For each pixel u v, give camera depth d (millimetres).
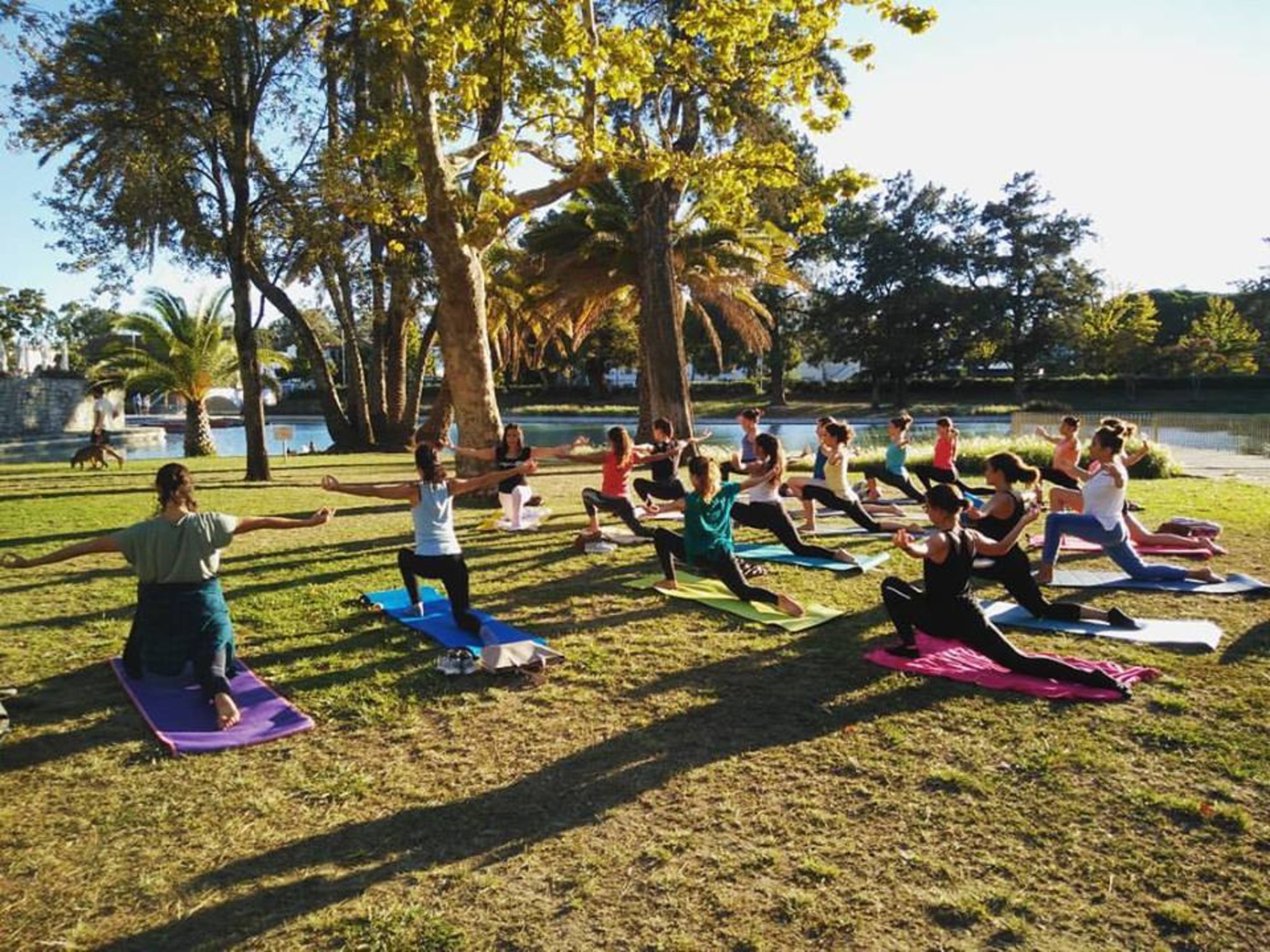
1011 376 66938
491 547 10094
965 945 3070
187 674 5711
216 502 14344
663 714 5121
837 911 3266
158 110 15891
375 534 11172
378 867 3590
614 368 70812
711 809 4027
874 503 12859
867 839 3771
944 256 55250
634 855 3660
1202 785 4184
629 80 11578
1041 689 5293
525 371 68188
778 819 3939
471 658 5797
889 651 5969
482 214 11625
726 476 9992
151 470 21922
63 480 18750
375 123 18172
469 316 13375
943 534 5445
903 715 5031
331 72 18047
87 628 6887
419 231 12961
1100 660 5867
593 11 11734
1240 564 8766
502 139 11242
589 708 5230
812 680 5621
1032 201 55375
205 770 4461
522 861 3625
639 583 8125
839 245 56812
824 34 12094
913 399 61219
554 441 39531
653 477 11789
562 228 25281
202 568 5246
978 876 3488
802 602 7469
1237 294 65750
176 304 31688
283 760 4582
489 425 13875
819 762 4484
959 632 5512
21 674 5844
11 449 34062
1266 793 4102
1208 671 5625
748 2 11805
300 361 67625
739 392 65125
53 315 78812
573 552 9719
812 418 51969
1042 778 4277
